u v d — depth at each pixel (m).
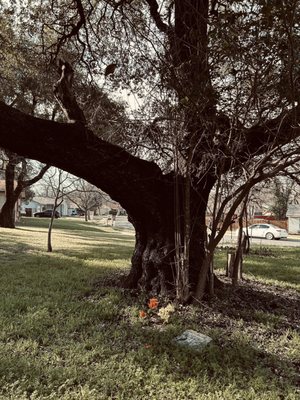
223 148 4.82
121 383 2.99
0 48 8.67
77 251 11.46
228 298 5.47
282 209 20.47
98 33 6.90
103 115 5.58
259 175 4.56
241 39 3.38
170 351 3.63
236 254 6.44
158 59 4.31
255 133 4.77
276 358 3.64
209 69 3.90
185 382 3.06
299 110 3.82
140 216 5.59
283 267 9.71
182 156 4.93
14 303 4.92
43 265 8.26
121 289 5.68
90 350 3.58
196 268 5.33
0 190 32.69
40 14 7.74
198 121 4.55
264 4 2.93
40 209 64.88
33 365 3.19
